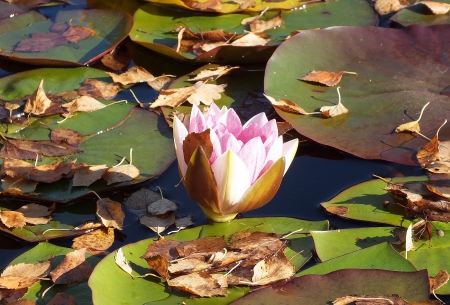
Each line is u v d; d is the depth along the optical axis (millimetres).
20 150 1683
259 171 1343
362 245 1336
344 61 2047
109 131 1785
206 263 1267
